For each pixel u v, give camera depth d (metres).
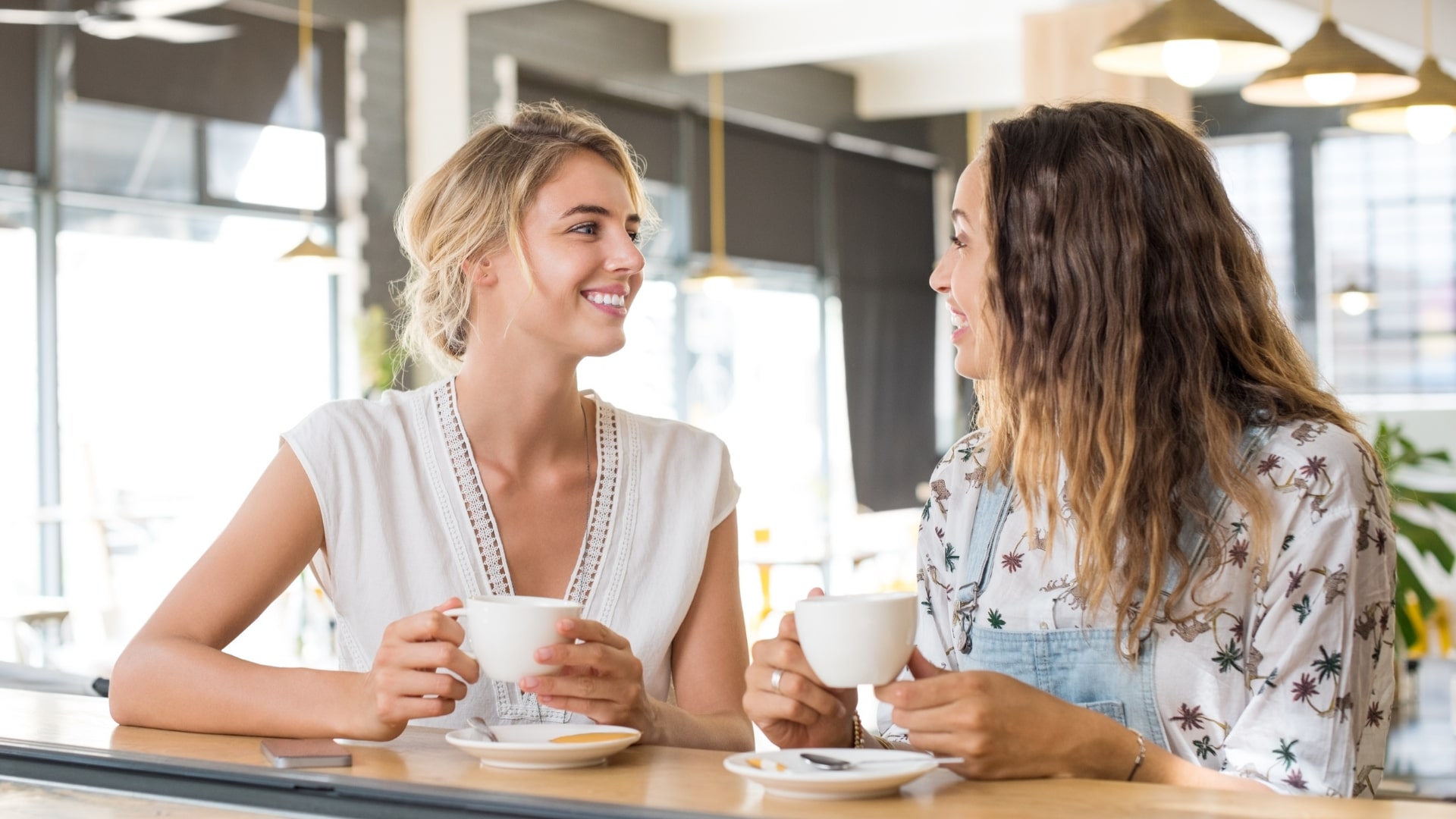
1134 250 1.39
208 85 7.46
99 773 1.17
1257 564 1.31
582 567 1.63
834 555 8.39
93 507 6.87
